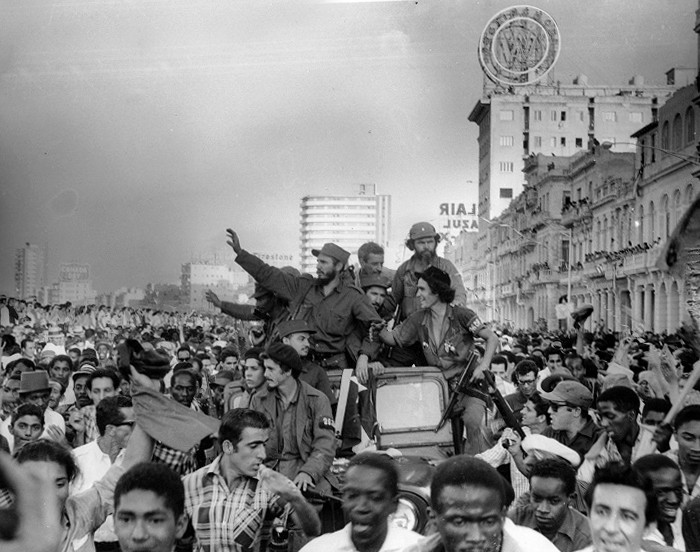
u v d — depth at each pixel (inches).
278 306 381.1
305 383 289.7
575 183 1710.1
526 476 264.7
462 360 342.0
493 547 158.4
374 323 358.6
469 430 323.6
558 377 335.0
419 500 241.9
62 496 190.5
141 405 224.2
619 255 1593.3
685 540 208.2
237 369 559.8
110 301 1491.1
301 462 281.9
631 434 287.0
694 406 250.5
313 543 186.7
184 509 178.4
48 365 566.3
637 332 1328.7
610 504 168.1
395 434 318.0
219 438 213.0
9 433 353.7
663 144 1444.4
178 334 1066.1
